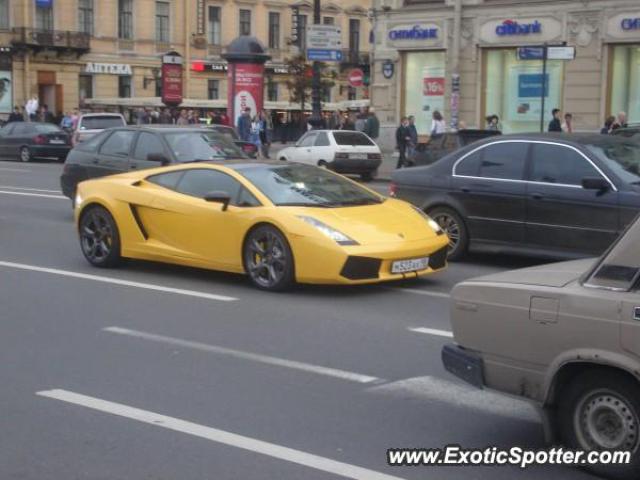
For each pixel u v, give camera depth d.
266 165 10.26
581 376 4.63
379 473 4.84
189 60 59.00
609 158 10.34
